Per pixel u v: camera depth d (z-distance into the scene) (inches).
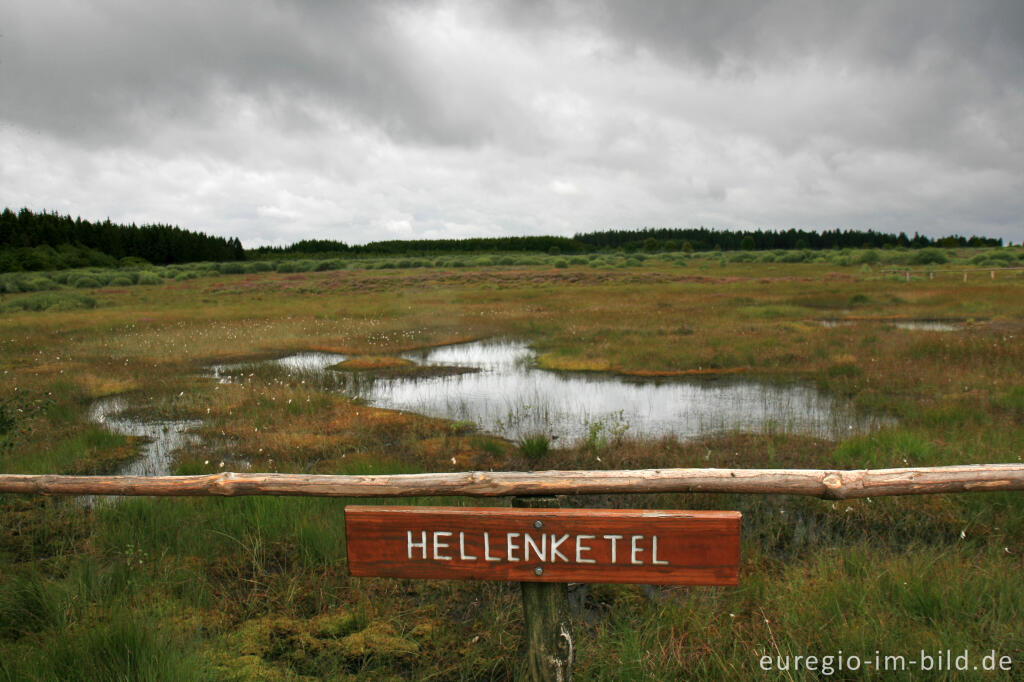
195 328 904.9
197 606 149.3
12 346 732.7
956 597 134.2
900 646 119.3
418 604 155.0
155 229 4790.8
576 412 402.3
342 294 1697.8
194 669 115.9
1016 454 256.1
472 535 77.8
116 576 160.6
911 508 210.8
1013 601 135.6
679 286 1617.9
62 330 903.7
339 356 671.8
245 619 147.9
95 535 193.9
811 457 282.2
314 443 328.2
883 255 2950.3
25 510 223.6
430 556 78.7
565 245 6181.1
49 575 169.8
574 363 573.9
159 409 417.1
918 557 162.2
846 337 646.5
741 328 744.3
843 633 122.1
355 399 444.8
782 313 906.1
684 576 75.6
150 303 1528.1
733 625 133.7
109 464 303.1
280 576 169.2
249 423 368.8
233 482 106.7
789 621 130.3
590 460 292.5
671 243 5531.5
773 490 93.4
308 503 212.1
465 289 1788.9
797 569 162.6
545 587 84.1
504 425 373.7
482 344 730.2
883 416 362.3
